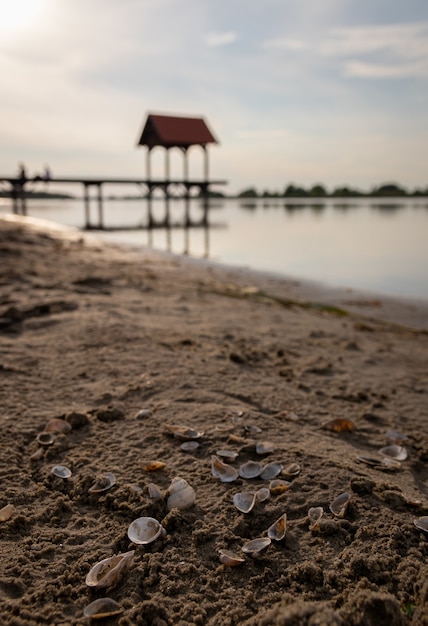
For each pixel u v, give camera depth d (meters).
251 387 0.94
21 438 0.72
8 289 1.63
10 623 0.42
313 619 0.37
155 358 1.04
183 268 3.22
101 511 0.57
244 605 0.44
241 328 1.44
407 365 1.24
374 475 0.65
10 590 0.45
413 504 0.57
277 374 1.05
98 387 0.90
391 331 1.73
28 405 0.82
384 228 6.73
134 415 0.80
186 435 0.73
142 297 1.77
